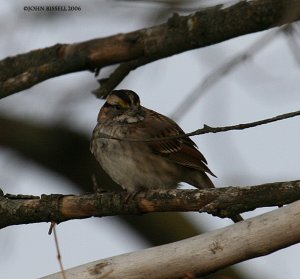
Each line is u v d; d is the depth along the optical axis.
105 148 11.24
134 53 11.31
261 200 8.23
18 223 9.46
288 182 8.22
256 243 7.80
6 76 11.85
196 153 11.45
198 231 13.77
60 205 9.26
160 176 11.26
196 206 8.65
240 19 10.66
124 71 11.58
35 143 13.87
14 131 13.90
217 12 10.84
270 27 10.60
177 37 11.06
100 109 11.73
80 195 9.27
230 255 7.88
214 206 8.35
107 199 9.12
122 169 11.17
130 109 11.45
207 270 7.99
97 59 11.38
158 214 13.72
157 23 10.47
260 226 7.78
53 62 11.34
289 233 7.72
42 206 9.28
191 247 7.96
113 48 11.33
